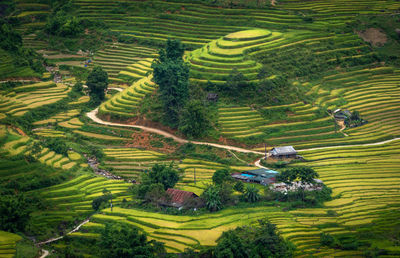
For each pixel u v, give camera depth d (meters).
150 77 146.75
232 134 118.50
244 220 81.81
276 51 144.62
